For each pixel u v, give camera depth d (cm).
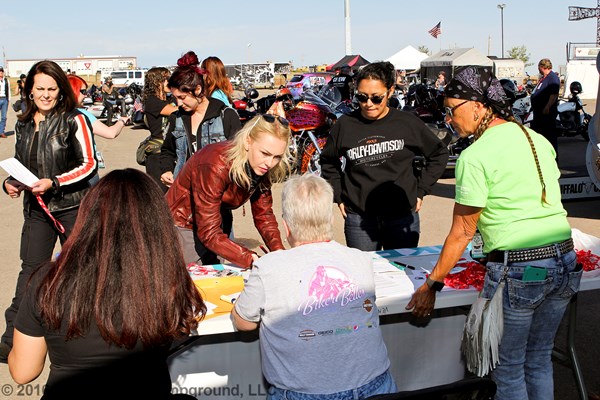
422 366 319
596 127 751
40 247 387
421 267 332
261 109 1322
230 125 409
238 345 286
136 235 190
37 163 376
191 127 411
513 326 262
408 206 373
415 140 367
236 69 5125
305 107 915
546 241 256
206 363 285
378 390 226
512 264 257
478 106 261
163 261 193
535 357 280
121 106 2206
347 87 1067
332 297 225
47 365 397
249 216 794
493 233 260
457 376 323
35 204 383
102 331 184
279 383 225
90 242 190
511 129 257
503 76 3616
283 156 303
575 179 831
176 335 200
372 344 228
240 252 299
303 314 222
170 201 327
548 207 258
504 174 251
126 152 1473
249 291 232
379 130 365
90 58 6388
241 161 292
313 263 229
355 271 232
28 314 191
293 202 236
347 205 387
